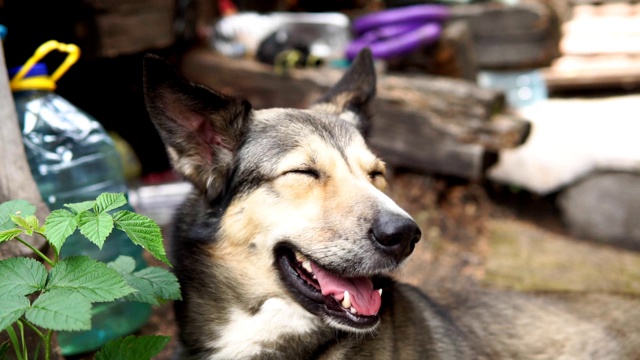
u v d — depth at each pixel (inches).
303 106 60.7
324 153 28.7
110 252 37.0
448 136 56.8
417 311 32.0
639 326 35.7
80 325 21.5
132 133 62.5
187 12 61.3
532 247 54.9
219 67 63.1
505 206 64.0
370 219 27.0
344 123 31.1
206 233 29.4
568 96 92.2
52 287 22.8
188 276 30.0
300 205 28.1
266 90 62.0
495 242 55.4
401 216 26.8
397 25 65.7
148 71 27.4
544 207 65.2
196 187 29.8
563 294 37.9
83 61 52.9
